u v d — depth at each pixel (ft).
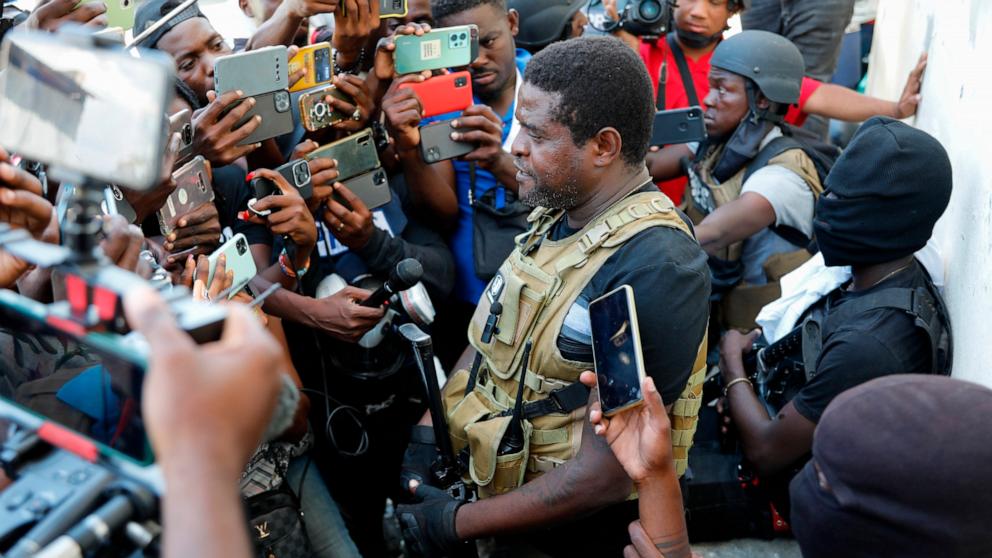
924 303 7.16
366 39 8.78
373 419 9.24
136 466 3.16
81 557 3.01
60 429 3.31
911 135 7.10
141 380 2.98
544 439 6.71
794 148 9.83
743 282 9.95
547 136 6.47
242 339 2.83
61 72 3.11
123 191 6.62
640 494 5.39
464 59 8.96
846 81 16.92
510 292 6.82
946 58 9.79
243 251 6.95
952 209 8.52
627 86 6.40
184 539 2.52
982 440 3.66
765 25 14.71
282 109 8.06
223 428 2.68
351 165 8.67
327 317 8.31
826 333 7.43
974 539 3.67
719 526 8.00
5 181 4.75
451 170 9.73
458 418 7.22
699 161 10.48
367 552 9.54
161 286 5.19
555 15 11.16
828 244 7.44
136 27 9.30
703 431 8.53
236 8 14.01
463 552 7.07
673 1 11.39
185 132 7.56
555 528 7.01
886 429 3.79
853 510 3.87
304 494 8.25
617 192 6.65
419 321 8.19
